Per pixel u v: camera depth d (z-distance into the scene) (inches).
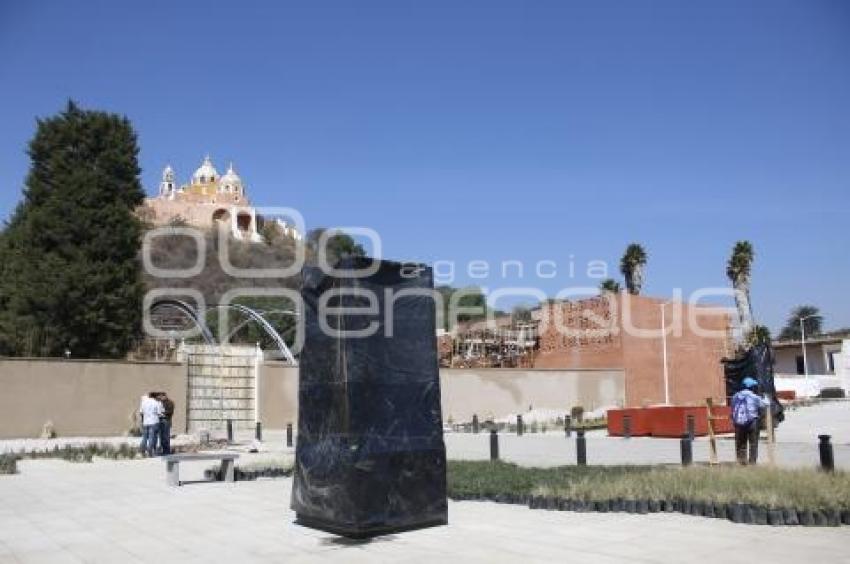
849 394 2247.8
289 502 475.2
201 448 936.9
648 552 305.6
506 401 1579.7
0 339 1609.3
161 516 428.5
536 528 364.2
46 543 355.9
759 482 403.9
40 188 1747.0
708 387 1811.0
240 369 1402.6
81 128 1795.0
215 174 5989.2
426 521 371.9
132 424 1236.5
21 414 1155.9
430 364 389.7
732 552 301.0
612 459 706.8
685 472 458.6
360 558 310.0
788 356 2790.4
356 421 358.0
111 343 1674.5
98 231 1710.1
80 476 639.8
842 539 320.2
